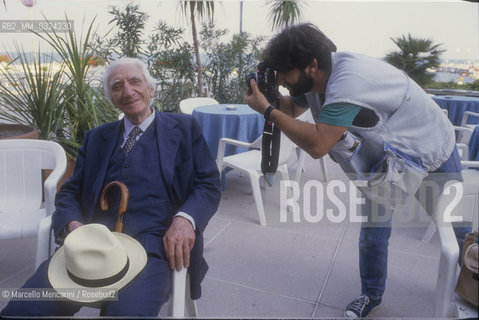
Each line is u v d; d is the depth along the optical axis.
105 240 1.03
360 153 1.26
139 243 1.17
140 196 1.28
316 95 1.29
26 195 1.75
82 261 0.98
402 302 1.69
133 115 1.31
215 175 1.38
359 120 1.17
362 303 1.54
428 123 1.18
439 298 1.07
